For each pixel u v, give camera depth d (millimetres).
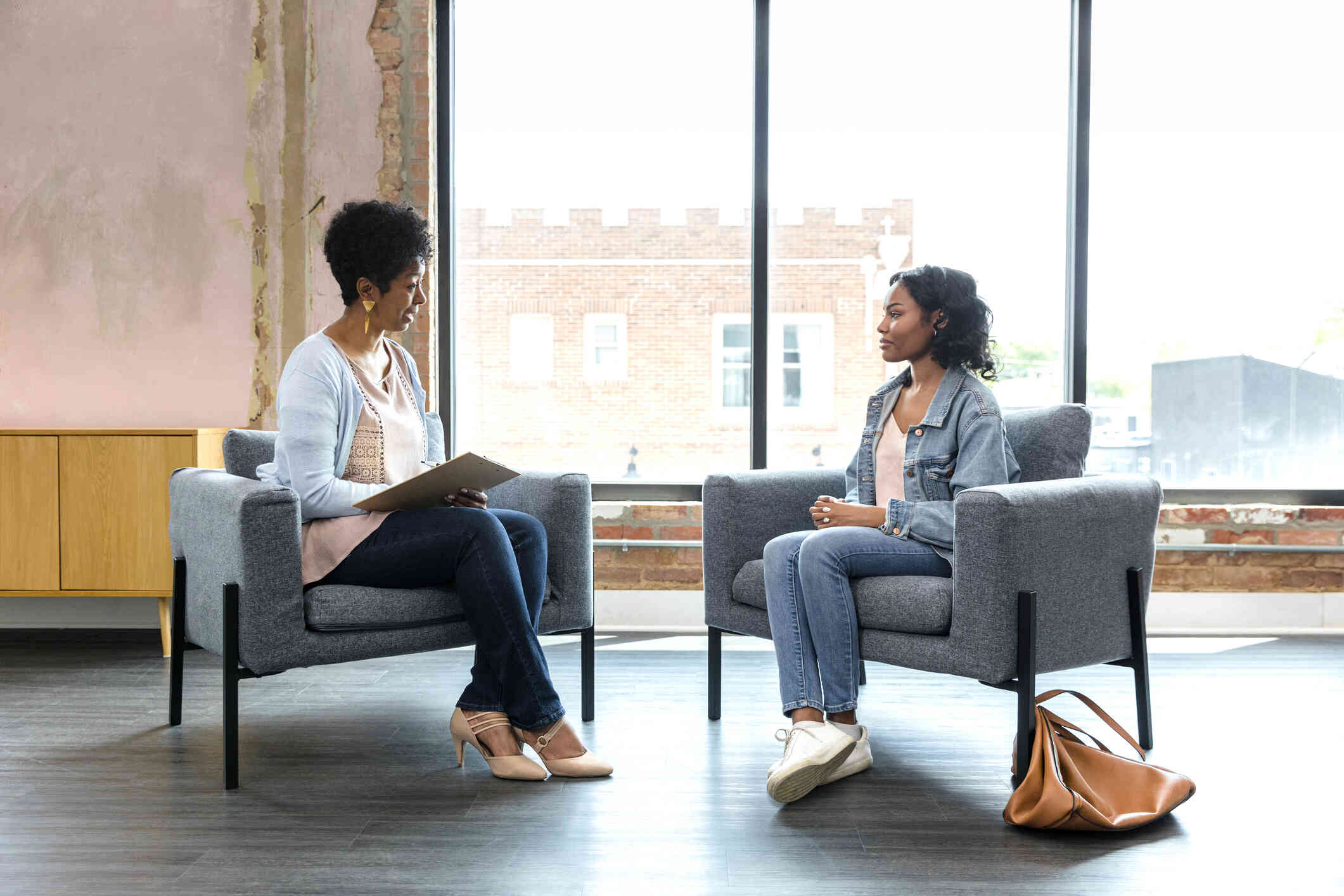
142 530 3252
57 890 1509
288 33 3602
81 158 3605
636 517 3643
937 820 1805
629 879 1552
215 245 3615
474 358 3822
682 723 2420
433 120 3656
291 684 2801
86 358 3633
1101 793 1808
